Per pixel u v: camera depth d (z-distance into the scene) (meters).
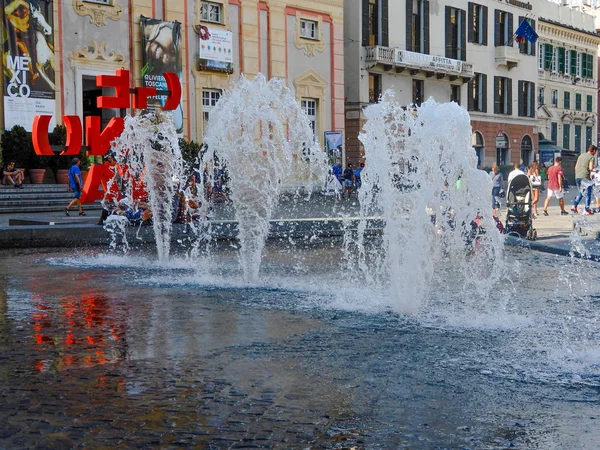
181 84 31.64
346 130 40.84
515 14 52.00
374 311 7.64
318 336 6.38
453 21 46.66
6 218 20.56
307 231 16.66
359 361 5.53
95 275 10.23
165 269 10.98
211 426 4.05
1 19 25.88
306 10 36.94
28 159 26.30
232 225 15.63
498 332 6.65
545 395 4.72
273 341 6.16
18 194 24.52
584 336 6.49
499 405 4.50
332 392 4.72
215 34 32.75
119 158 20.05
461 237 11.64
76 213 22.91
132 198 14.60
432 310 7.73
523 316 7.46
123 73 25.08
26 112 26.67
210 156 11.89
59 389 4.70
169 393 4.64
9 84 26.12
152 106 30.38
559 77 58.38
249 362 5.45
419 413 4.33
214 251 13.59
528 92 53.50
